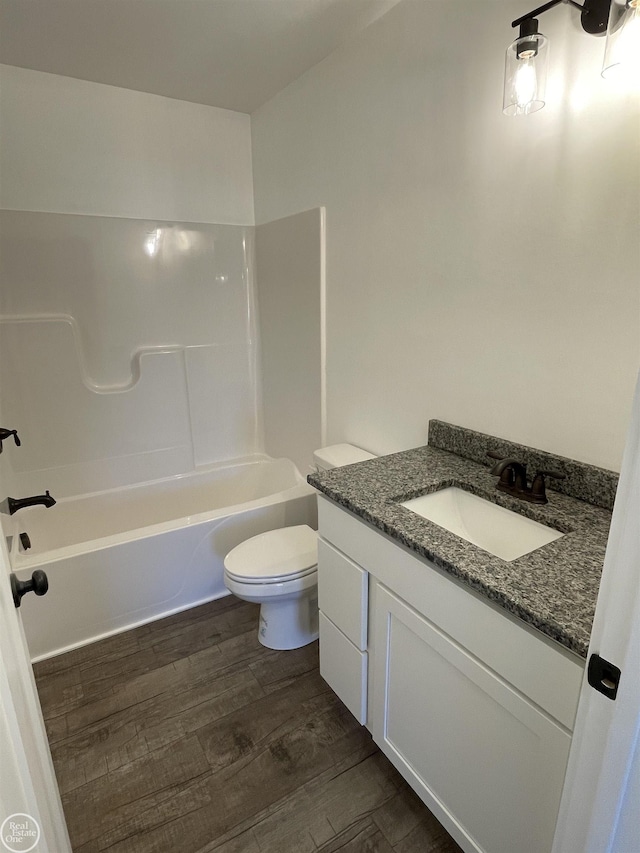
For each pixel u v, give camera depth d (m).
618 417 1.22
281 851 1.27
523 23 1.09
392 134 1.74
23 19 1.71
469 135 1.46
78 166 2.30
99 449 2.60
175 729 1.62
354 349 2.16
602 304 1.21
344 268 2.12
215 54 1.98
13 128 2.13
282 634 1.97
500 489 1.39
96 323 2.49
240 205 2.77
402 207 1.76
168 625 2.14
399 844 1.29
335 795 1.41
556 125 1.23
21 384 2.34
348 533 1.41
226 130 2.63
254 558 1.87
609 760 0.58
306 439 2.65
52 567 1.89
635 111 1.07
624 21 0.89
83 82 2.23
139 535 2.08
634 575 0.52
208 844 1.29
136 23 1.74
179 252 2.64
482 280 1.51
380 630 1.35
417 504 1.43
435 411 1.78
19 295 2.28
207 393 2.89
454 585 1.06
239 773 1.47
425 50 1.55
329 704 1.72
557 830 0.74
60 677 1.85
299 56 2.00
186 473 2.87
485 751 1.07
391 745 1.41
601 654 0.57
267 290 2.77
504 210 1.40
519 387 1.46
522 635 0.92
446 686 1.15
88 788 1.43
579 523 1.19
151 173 2.48
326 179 2.14
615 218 1.14
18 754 0.60
